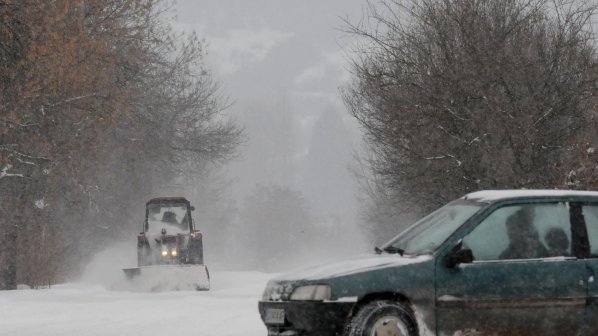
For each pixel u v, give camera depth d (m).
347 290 21.17
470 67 54.59
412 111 57.66
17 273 76.12
